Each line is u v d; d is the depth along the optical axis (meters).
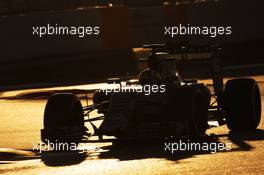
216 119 34.00
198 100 30.72
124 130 27.91
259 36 83.25
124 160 25.80
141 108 29.22
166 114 30.03
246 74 67.25
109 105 29.14
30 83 74.19
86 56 79.62
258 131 33.06
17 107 52.56
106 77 73.81
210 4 81.75
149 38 82.00
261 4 83.25
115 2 107.56
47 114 30.25
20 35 78.44
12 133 37.38
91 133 32.22
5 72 77.19
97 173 23.27
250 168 22.62
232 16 82.25
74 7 107.31
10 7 101.94
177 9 81.69
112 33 80.62
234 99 33.06
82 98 55.59
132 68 76.62
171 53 32.84
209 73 70.75
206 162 24.30
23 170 24.67
